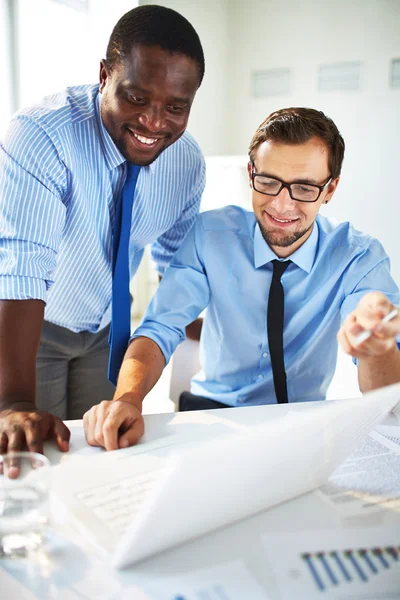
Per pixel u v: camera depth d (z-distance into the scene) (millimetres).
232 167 3262
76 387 1616
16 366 1022
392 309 818
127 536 585
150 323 1274
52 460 841
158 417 1006
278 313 1306
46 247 1146
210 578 586
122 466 810
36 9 3051
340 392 2391
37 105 1218
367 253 1332
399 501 731
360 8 4125
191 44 1076
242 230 1394
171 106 1105
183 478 564
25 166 1125
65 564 603
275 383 1296
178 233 1577
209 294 1411
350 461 838
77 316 1475
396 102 4152
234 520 679
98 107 1241
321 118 1220
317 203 1243
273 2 4348
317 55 4301
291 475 688
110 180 1267
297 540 651
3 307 1060
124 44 1070
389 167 4258
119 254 1270
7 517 628
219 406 1412
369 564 611
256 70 4492
